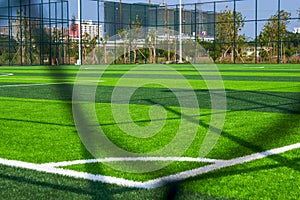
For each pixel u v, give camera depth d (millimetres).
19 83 11289
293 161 2953
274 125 4363
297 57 28766
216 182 2506
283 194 2305
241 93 7938
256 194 2305
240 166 2840
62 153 3271
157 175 2658
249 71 17266
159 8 33406
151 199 2227
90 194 2312
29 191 2369
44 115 5297
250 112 5328
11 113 5504
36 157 3152
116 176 2643
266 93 7910
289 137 3756
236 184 2469
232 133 3975
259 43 29328
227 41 30344
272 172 2703
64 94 7871
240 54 30094
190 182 2510
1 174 2707
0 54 30578
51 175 2680
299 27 28297
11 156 3188
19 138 3861
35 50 29781
